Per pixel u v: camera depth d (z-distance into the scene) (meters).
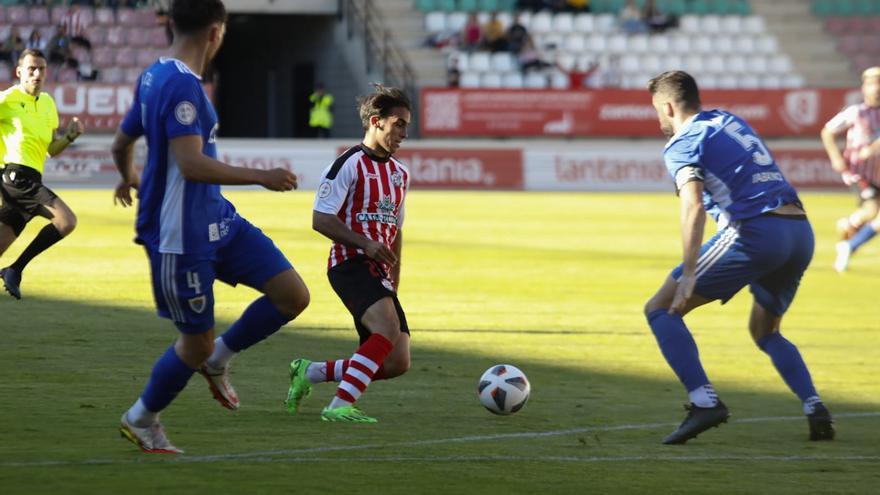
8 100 34.19
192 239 17.16
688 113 21.28
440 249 58.19
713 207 21.47
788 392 27.08
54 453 18.08
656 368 29.52
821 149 111.31
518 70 118.31
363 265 22.06
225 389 20.58
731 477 18.05
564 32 122.88
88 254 49.59
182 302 17.30
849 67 126.19
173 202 17.02
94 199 80.25
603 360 30.52
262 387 25.20
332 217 21.50
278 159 99.44
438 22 120.56
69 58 104.75
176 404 22.98
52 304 36.03
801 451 20.33
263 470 17.41
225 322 34.50
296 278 19.33
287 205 80.94
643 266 53.56
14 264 34.91
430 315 37.84
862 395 26.75
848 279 52.06
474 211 82.06
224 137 138.75
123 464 17.44
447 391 25.58
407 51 118.19
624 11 125.50
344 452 18.95
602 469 18.36
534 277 48.75
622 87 118.88
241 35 135.88
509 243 61.97
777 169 21.47
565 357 30.86
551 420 22.67
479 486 16.88
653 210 85.94
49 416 21.11
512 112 112.06
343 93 119.69
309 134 126.19
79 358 27.61
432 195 97.25
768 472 18.47
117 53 107.81
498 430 21.45
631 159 108.69
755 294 22.28
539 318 37.91
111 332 31.44
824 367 30.78
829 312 41.88
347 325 34.56
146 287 40.53
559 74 118.19
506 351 31.50
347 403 21.72
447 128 111.00
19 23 107.44
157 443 18.25
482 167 105.00
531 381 27.28
